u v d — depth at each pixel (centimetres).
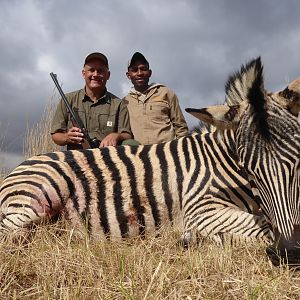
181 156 193
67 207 188
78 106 281
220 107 165
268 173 145
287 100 154
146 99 303
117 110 282
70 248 154
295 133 147
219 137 186
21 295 128
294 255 136
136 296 123
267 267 146
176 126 313
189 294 128
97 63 278
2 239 169
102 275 138
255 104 154
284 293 127
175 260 156
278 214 142
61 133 270
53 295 126
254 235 169
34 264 147
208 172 187
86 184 189
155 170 191
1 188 192
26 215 181
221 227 176
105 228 188
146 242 177
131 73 307
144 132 299
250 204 184
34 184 186
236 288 131
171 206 189
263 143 148
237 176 184
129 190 189
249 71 162
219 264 145
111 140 249
